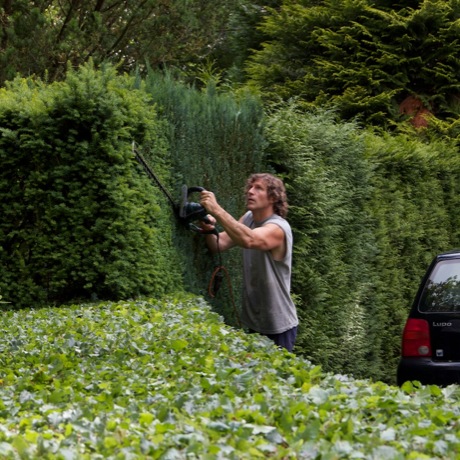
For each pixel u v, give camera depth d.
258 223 10.04
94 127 9.97
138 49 21.62
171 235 10.72
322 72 22.47
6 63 18.38
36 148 10.05
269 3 25.44
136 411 5.35
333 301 13.84
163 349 7.36
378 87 22.00
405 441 4.89
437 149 18.11
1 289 10.23
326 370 13.68
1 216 10.27
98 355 7.31
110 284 10.08
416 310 10.97
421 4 21.91
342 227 14.28
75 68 19.89
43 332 8.09
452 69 21.97
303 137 13.37
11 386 6.22
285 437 4.88
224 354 7.31
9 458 4.30
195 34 22.95
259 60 23.89
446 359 10.78
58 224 10.15
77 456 4.33
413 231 16.83
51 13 21.67
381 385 6.55
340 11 22.83
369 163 15.25
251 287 10.09
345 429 5.01
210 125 11.62
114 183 10.02
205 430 4.82
